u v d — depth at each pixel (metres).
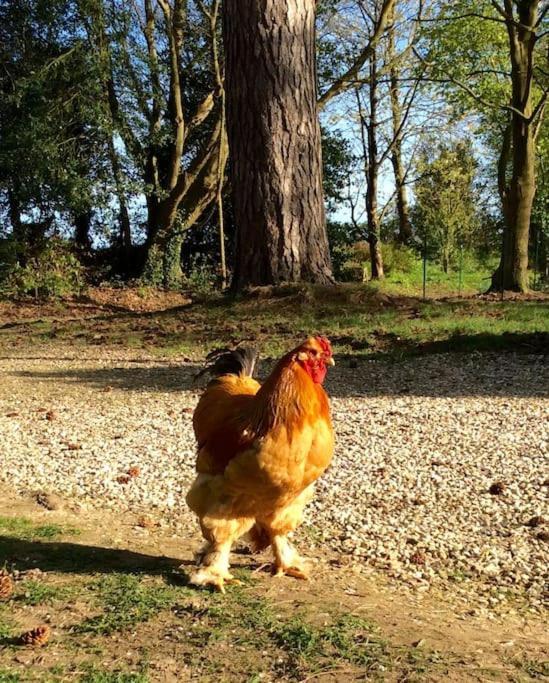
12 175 26.98
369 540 5.98
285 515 4.98
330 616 4.30
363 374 13.01
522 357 13.46
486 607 4.82
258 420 4.52
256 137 18.56
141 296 27.98
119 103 28.45
